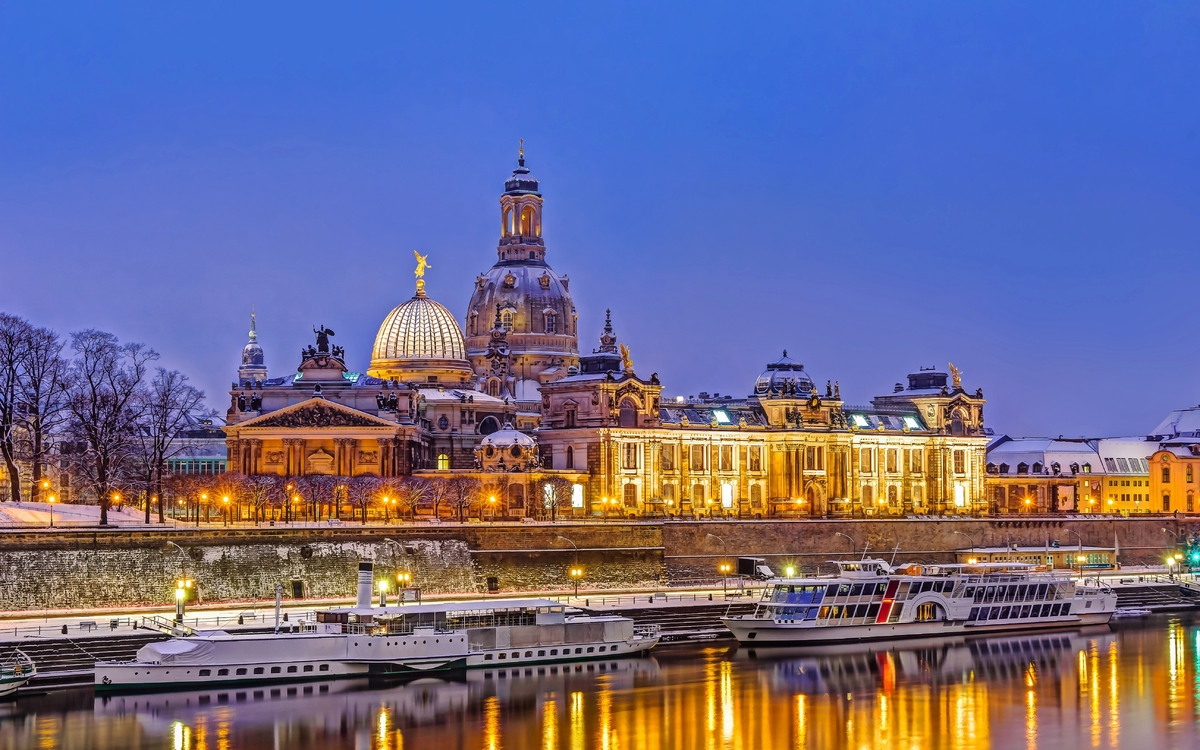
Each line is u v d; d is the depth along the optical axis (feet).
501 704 595.88
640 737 551.59
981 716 586.86
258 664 619.26
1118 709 599.98
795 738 552.41
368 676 636.07
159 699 593.42
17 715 566.36
